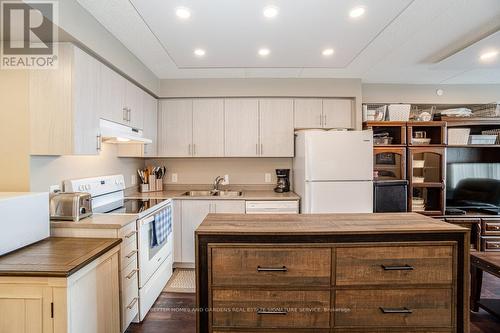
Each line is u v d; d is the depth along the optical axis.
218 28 2.10
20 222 1.51
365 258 1.37
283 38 2.29
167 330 2.03
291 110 3.38
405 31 2.18
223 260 1.36
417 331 1.38
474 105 3.73
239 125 3.39
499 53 2.55
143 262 2.14
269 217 1.69
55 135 1.76
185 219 3.09
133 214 2.03
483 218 3.38
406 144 3.29
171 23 2.02
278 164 3.72
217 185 3.60
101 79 2.08
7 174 1.77
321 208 2.88
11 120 1.77
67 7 1.64
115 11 1.84
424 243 1.38
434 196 3.48
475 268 2.24
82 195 1.89
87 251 1.50
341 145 2.88
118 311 1.77
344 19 1.98
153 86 3.14
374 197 3.04
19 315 1.27
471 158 3.75
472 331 2.03
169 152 3.40
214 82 3.33
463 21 2.02
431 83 3.64
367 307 1.37
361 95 3.42
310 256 1.36
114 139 2.45
